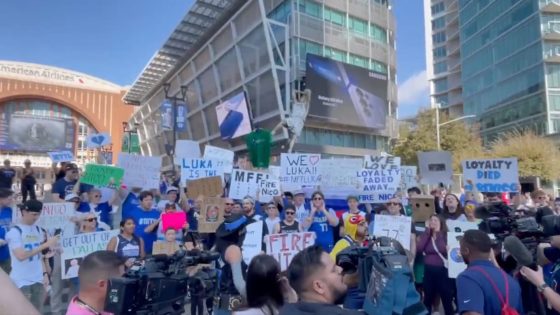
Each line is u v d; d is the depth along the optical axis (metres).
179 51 37.72
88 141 12.61
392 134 32.06
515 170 7.85
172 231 5.97
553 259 3.44
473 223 5.53
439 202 9.23
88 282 2.06
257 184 7.96
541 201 9.34
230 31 29.02
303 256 2.12
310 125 26.64
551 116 44.28
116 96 81.06
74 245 5.65
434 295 5.65
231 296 3.78
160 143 47.91
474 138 37.69
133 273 2.27
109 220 7.54
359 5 30.56
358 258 2.43
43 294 5.23
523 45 48.06
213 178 7.91
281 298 2.44
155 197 8.67
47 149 66.06
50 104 76.19
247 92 28.22
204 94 35.16
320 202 6.63
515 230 3.88
